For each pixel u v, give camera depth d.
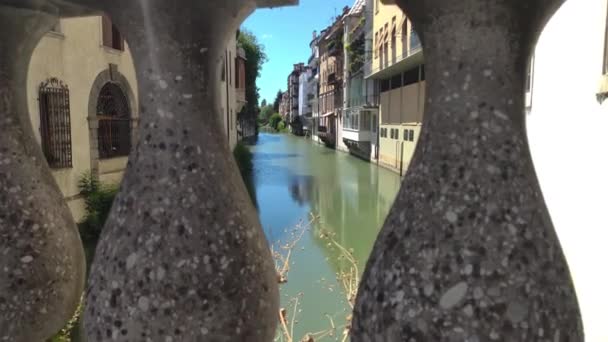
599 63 4.16
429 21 1.08
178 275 1.21
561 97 4.81
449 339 0.96
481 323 0.95
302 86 76.25
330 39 42.81
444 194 1.03
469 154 1.03
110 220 1.31
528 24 1.06
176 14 1.24
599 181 4.12
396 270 1.03
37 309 1.54
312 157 31.66
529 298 0.97
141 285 1.22
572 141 4.61
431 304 0.98
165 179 1.26
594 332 4.16
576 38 4.55
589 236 4.29
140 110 1.33
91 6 1.37
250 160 25.59
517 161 1.03
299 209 13.81
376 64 22.98
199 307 1.22
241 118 42.62
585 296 4.34
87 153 10.20
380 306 1.03
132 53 1.33
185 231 1.23
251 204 1.43
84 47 10.14
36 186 1.60
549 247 1.02
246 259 1.31
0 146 1.56
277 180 19.81
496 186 1.01
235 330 1.27
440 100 1.08
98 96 10.73
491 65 1.04
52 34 9.02
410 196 1.07
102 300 1.25
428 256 1.00
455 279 0.97
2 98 1.58
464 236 0.99
